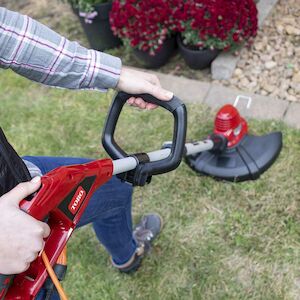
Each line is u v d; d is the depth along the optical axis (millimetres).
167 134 2477
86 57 1212
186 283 1950
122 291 1986
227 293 1889
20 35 1149
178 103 1202
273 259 1938
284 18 2934
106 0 2898
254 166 2154
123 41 2859
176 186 2246
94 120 2648
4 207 877
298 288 1850
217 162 2203
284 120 2389
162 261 2031
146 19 2625
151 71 2902
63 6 3551
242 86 2650
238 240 2014
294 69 2658
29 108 2818
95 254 2117
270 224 2039
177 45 2939
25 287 1036
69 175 1051
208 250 2020
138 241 2002
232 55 2715
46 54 1178
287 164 2209
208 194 2189
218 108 2529
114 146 1296
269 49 2783
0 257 841
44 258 986
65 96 2832
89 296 1999
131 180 1266
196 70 2820
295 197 2098
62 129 2652
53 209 1031
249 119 2428
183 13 2562
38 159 1407
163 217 2168
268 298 1845
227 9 2506
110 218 1630
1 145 1045
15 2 3680
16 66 1186
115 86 1241
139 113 2598
